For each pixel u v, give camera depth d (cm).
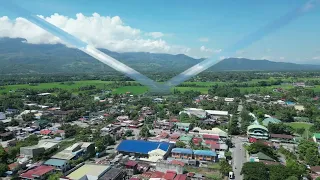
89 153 4400
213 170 3906
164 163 3728
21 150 4194
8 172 3584
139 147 4544
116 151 4566
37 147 4288
